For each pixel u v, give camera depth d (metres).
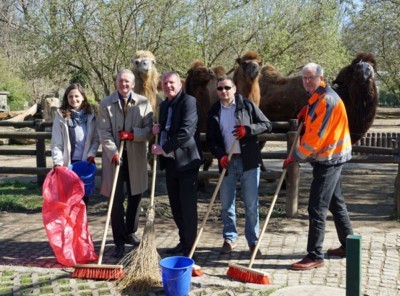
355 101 6.85
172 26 16.61
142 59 6.79
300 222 6.90
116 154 5.24
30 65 18.58
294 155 4.95
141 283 4.49
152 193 4.99
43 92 28.45
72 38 16.70
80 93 5.60
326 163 4.92
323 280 4.73
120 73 5.32
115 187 5.13
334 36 18.09
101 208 7.79
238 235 6.31
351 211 7.52
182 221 5.40
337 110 4.82
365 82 6.71
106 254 5.57
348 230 5.30
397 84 23.42
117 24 16.77
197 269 4.80
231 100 5.27
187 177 5.14
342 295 4.31
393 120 27.44
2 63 27.20
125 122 5.37
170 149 4.98
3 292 4.45
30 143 17.66
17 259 5.44
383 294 4.42
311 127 4.81
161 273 4.43
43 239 6.24
